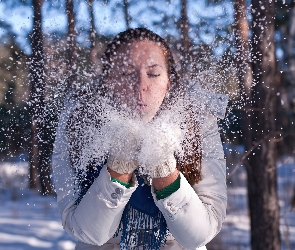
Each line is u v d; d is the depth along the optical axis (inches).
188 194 44.6
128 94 42.4
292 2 105.3
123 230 51.4
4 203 276.2
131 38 43.5
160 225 51.3
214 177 50.5
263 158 148.8
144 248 51.8
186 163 47.5
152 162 40.4
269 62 128.0
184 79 44.4
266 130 137.2
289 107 166.9
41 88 43.0
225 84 45.2
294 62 181.0
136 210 51.2
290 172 275.9
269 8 97.2
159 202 44.6
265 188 154.6
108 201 44.0
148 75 42.9
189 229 46.4
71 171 46.8
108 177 43.0
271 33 123.3
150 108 42.3
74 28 42.6
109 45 43.6
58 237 239.0
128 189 43.7
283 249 188.5
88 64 43.4
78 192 48.4
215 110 45.6
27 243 227.8
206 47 44.6
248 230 219.5
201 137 46.8
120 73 42.6
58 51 42.7
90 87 43.2
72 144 44.5
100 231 46.4
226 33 44.5
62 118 43.7
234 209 239.3
